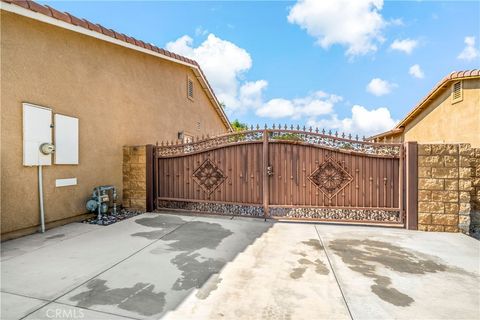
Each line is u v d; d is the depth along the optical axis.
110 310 2.62
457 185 5.50
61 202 5.80
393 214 5.93
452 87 9.98
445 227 5.53
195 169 7.12
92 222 6.11
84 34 5.98
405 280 3.34
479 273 3.58
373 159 6.04
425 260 4.02
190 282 3.24
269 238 5.07
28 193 5.07
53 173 5.59
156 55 8.70
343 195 6.19
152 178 7.39
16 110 4.82
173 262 3.86
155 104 9.32
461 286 3.21
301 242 4.84
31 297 2.85
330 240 4.96
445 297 2.95
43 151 5.21
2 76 4.58
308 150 6.38
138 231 5.46
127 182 7.49
